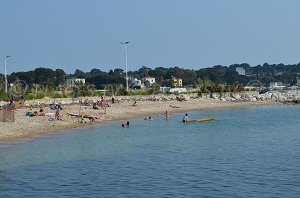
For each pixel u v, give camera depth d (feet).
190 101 445.37
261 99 519.19
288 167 118.62
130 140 180.04
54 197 91.50
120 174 112.68
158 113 331.98
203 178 107.14
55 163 127.44
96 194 93.56
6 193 94.73
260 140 179.42
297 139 180.75
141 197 90.94
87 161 130.82
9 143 164.66
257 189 95.91
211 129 227.61
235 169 117.19
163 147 160.35
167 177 108.78
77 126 226.58
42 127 208.74
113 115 292.20
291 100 506.89
